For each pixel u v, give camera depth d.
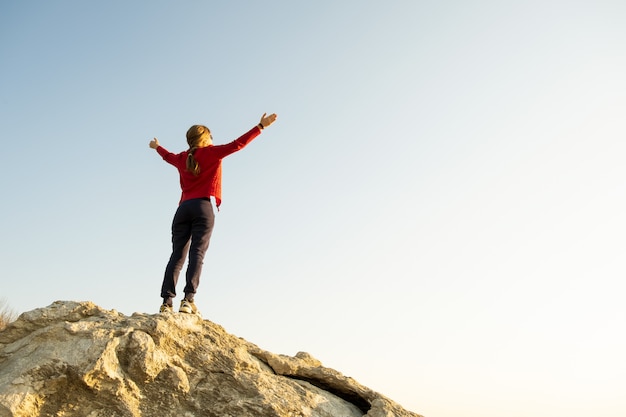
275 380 7.34
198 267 7.70
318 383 7.93
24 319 6.91
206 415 6.70
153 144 8.69
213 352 7.18
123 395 6.41
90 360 6.28
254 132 7.79
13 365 6.32
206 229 7.91
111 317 7.07
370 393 7.71
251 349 7.79
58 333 6.59
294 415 6.86
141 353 6.55
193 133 8.20
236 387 6.99
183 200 8.09
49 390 6.16
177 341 7.00
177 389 6.70
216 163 8.01
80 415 6.31
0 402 5.80
